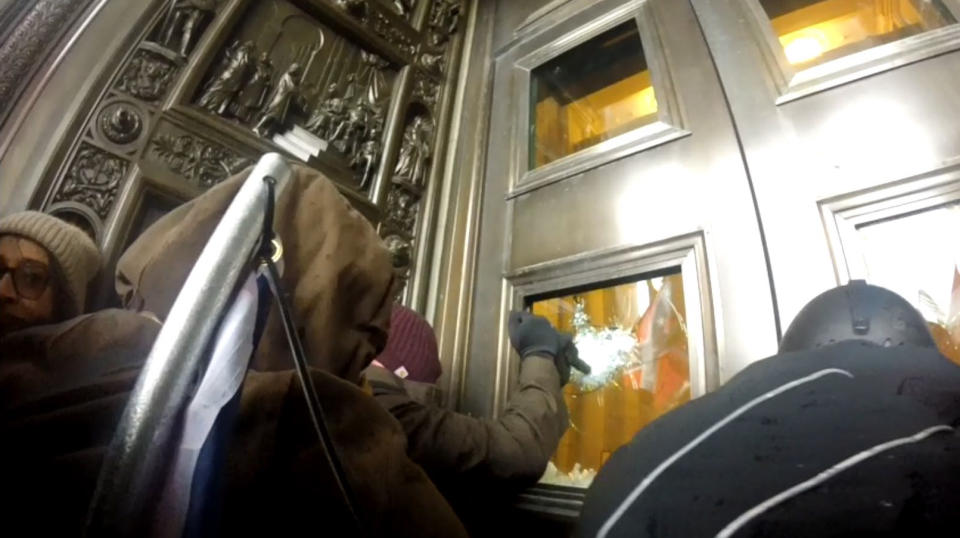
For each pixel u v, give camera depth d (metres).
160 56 1.18
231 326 0.32
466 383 1.28
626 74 1.54
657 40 1.44
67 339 0.37
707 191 1.11
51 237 0.71
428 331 0.95
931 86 0.95
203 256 0.33
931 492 0.28
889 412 0.32
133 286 0.51
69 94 1.03
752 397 0.38
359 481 0.37
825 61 1.15
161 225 0.55
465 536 0.45
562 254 1.29
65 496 0.29
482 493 0.94
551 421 0.90
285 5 1.50
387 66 1.73
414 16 1.92
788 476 0.31
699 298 1.00
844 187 0.94
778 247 0.95
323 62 1.54
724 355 0.92
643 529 0.33
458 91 1.92
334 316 0.50
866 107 1.00
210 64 1.27
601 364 1.11
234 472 0.33
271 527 0.33
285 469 0.35
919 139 0.92
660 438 0.39
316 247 0.51
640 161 1.27
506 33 1.97
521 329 1.07
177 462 0.28
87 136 1.02
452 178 1.68
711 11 1.37
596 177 1.34
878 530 0.27
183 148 1.13
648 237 1.14
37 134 0.97
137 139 1.08
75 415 0.32
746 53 1.23
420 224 1.57
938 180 0.87
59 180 0.95
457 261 1.50
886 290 0.52
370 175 1.50
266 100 1.35
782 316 0.88
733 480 0.32
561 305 1.25
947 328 0.77
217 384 0.30
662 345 1.04
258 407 0.36
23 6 1.04
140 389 0.28
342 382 0.41
